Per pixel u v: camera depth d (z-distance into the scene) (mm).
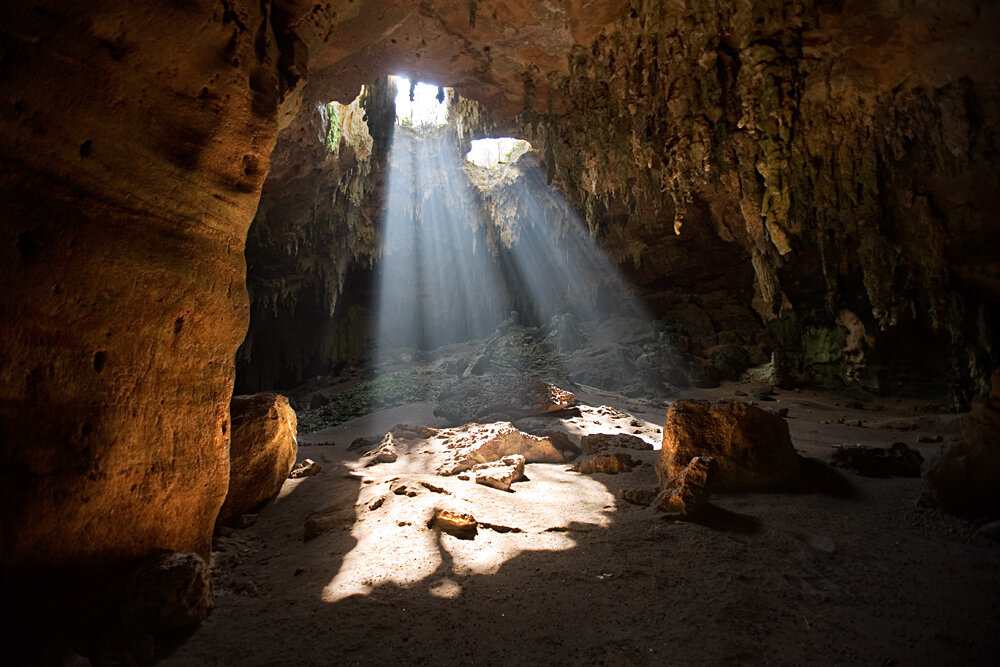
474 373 16969
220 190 3789
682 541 4133
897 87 8766
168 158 3400
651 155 9266
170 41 3338
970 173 9406
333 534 4582
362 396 15641
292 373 23328
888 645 2742
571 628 2926
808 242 15164
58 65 2783
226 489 3902
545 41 8383
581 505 5348
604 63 8602
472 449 7066
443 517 4484
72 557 2744
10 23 2602
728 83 8234
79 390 2830
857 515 4742
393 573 3607
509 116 11219
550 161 10914
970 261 10492
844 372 15898
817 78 8711
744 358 18062
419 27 8000
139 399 3182
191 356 3592
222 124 3762
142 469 3174
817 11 7242
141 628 2865
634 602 3211
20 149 2611
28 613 2520
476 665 2588
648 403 13641
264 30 4195
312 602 3293
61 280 2746
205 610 3125
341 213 17859
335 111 12328
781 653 2676
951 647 2701
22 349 2580
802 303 17469
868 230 10844
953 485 4777
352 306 24906
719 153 8844
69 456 2754
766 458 5551
